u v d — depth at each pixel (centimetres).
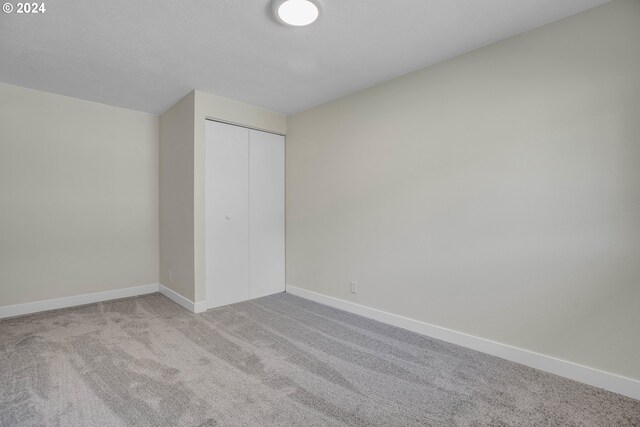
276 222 385
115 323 284
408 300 273
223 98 328
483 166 229
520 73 212
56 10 182
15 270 302
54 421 156
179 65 256
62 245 327
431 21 197
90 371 202
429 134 258
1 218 294
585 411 165
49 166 318
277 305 339
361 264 309
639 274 174
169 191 362
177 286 345
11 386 185
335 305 332
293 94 321
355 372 204
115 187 359
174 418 158
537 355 207
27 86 300
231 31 206
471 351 233
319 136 350
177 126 342
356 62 252
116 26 199
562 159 197
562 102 196
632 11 174
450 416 162
